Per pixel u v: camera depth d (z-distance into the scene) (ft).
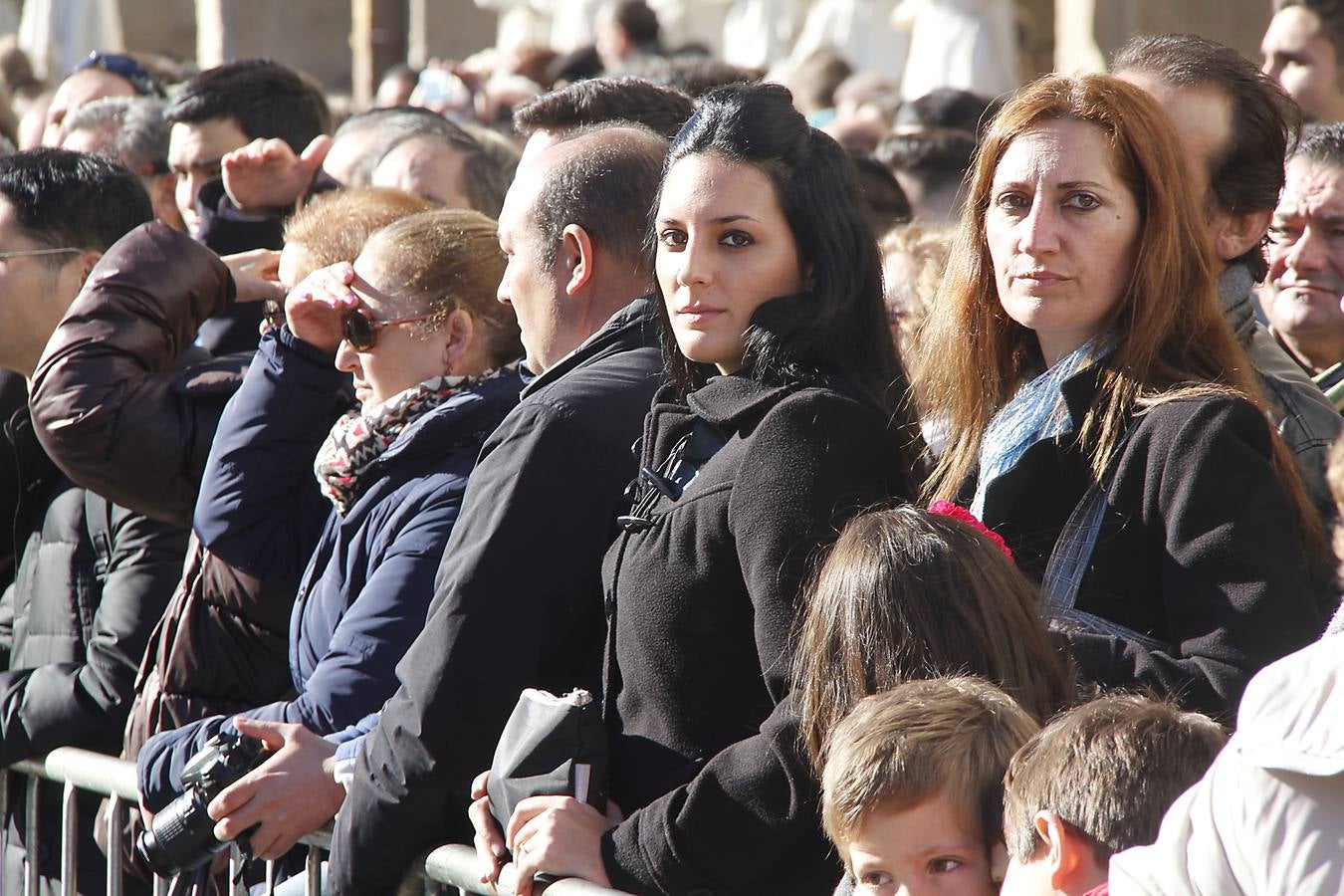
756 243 27.27
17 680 41.68
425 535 33.60
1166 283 26.22
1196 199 26.91
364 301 35.47
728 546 26.09
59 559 43.14
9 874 41.65
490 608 28.73
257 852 32.04
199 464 40.14
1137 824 19.58
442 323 35.37
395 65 152.05
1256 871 16.84
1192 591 24.06
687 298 27.58
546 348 33.17
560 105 39.81
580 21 144.87
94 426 39.27
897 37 124.98
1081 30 101.45
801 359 27.25
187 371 41.39
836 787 22.27
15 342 45.24
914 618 23.34
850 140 82.02
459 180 51.78
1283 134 31.60
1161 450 24.99
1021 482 26.58
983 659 23.26
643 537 27.25
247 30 156.15
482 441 34.60
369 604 33.42
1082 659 24.26
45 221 45.24
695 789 25.03
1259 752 16.94
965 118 64.39
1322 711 16.79
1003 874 21.72
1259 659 23.24
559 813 26.27
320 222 40.09
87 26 147.13
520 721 27.27
